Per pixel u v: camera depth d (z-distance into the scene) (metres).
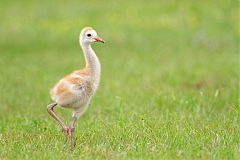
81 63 21.53
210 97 14.30
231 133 10.50
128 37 26.22
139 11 30.47
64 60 22.14
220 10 26.73
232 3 24.97
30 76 19.12
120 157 9.24
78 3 33.38
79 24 28.48
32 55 23.20
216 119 11.93
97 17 29.75
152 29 27.52
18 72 19.75
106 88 17.00
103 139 10.38
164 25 27.97
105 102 15.19
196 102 13.87
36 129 11.50
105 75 19.12
